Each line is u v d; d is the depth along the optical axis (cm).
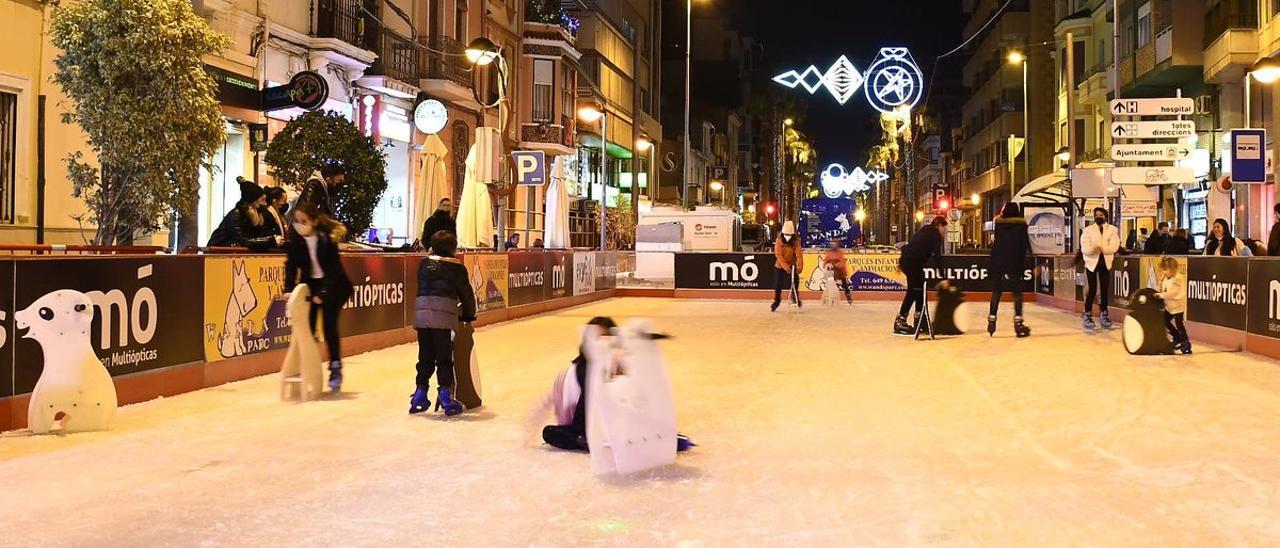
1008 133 6500
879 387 1038
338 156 2030
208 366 1018
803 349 1421
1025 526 518
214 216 2131
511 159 2184
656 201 6556
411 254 1515
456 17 3306
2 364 768
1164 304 1283
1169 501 569
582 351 721
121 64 1410
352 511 549
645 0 6372
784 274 2312
